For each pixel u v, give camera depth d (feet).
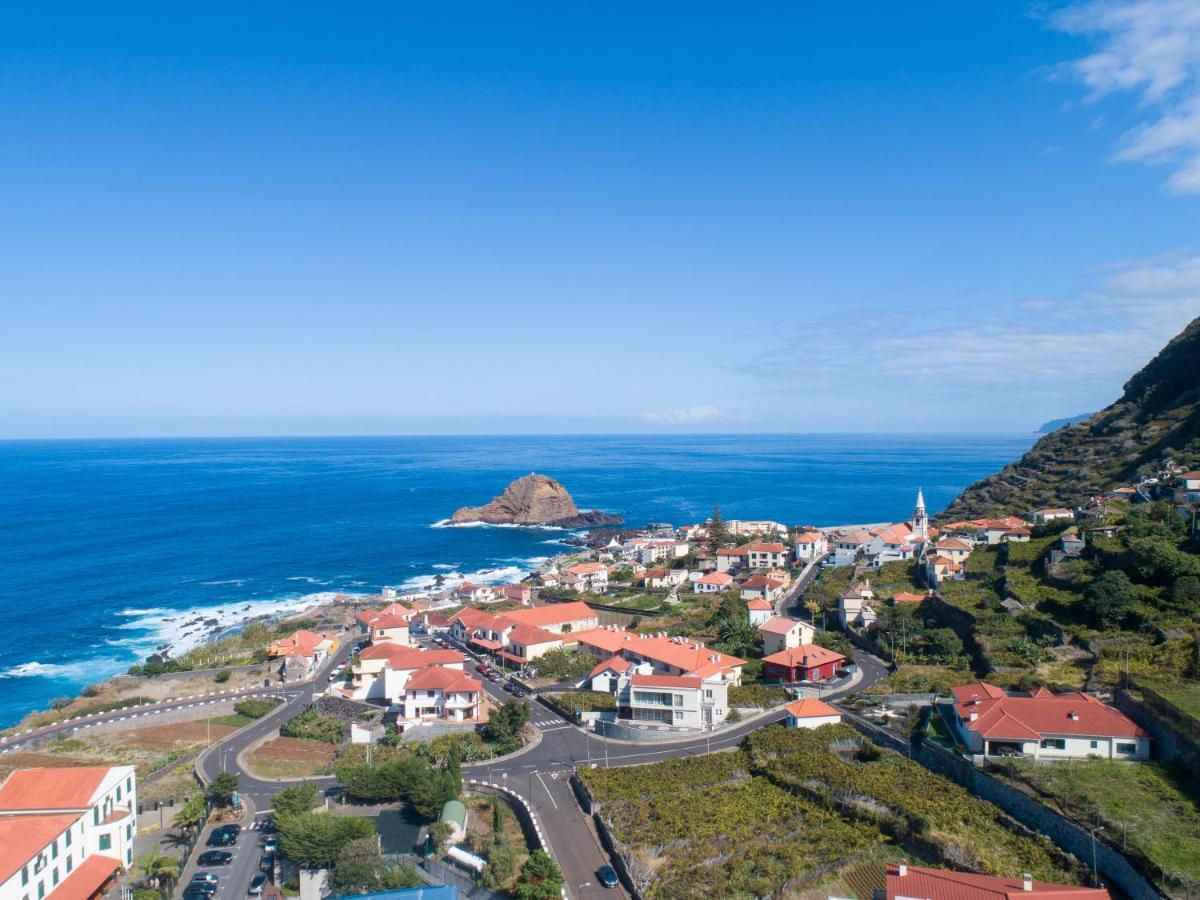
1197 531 367.66
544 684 401.49
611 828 240.12
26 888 201.26
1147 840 198.49
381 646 418.72
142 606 646.74
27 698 448.24
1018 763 246.47
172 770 317.01
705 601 554.05
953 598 419.74
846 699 341.00
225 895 221.25
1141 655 298.97
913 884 184.65
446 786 262.06
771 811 245.45
